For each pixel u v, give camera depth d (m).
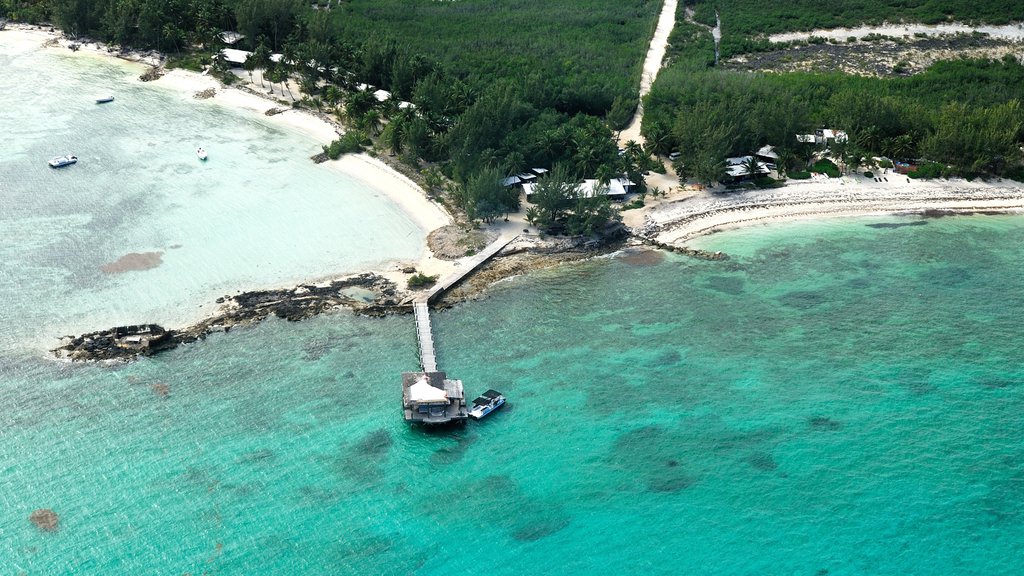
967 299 151.50
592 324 144.75
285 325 140.50
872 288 154.88
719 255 165.50
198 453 115.75
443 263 159.12
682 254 165.88
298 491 111.06
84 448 115.62
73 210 173.25
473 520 108.25
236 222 170.50
